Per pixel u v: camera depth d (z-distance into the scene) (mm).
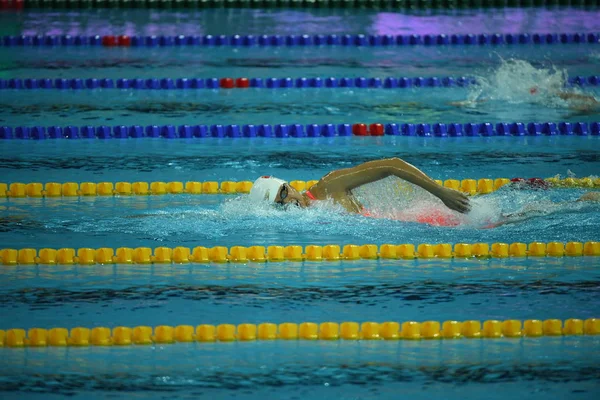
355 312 13984
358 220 17969
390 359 12492
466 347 12930
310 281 15352
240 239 17234
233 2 43031
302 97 29391
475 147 24172
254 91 30172
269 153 23641
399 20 39438
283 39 36344
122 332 13086
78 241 17172
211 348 12875
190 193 20641
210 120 26281
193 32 37156
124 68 32250
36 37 35969
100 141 24828
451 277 15531
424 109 27672
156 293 14789
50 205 19625
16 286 15102
